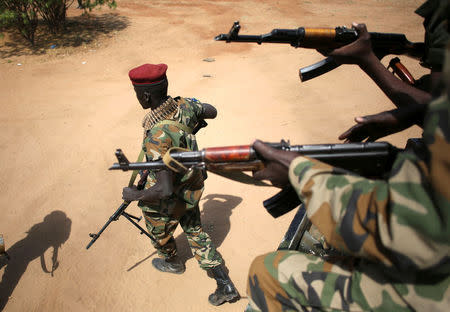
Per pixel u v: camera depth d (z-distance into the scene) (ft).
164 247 11.65
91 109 23.63
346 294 3.86
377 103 22.74
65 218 15.20
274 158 4.02
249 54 32.50
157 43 35.81
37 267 13.14
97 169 18.07
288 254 4.50
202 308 11.57
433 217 2.63
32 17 34.01
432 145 2.60
